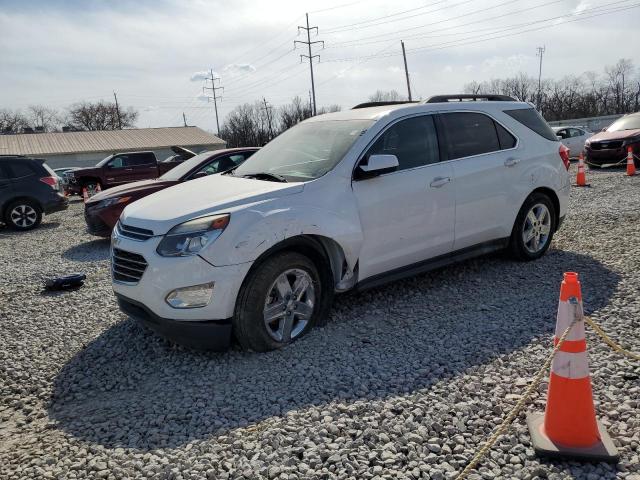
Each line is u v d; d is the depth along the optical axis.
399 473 2.51
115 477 2.65
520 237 5.75
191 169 8.75
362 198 4.41
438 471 2.50
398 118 4.82
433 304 4.79
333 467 2.58
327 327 4.37
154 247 3.83
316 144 4.82
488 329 4.15
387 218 4.55
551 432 2.62
